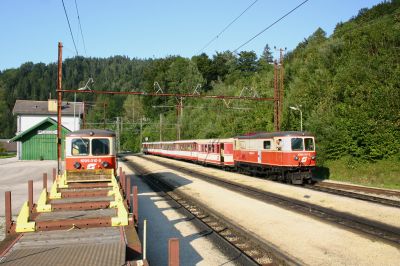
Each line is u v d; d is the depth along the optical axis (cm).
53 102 4762
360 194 1889
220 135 5219
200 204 1625
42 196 1056
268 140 2591
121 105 13150
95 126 10794
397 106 3105
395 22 5109
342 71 4241
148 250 979
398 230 1153
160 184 2372
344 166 3042
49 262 600
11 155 7481
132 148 9481
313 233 1132
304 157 2364
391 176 2578
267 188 2133
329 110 3569
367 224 1222
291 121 3928
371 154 2934
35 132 4747
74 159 1655
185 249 984
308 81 4653
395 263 865
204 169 3562
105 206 1053
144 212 1473
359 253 939
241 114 5003
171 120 7656
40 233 793
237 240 1063
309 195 1855
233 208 1532
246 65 9625
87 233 789
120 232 798
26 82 18712
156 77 8919
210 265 862
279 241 1052
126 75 18888
